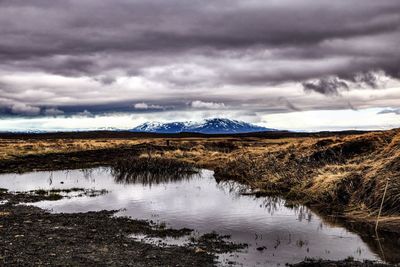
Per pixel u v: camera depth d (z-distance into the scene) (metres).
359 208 21.84
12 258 14.85
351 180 24.19
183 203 25.80
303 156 33.56
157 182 36.00
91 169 46.19
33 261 14.56
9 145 73.88
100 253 15.63
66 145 77.31
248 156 41.50
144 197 28.22
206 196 28.31
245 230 19.17
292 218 21.47
